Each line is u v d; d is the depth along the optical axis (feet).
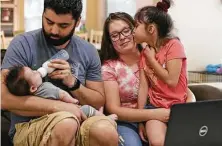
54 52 5.60
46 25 5.34
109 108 6.25
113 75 6.48
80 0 5.36
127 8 18.10
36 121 5.06
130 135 6.03
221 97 7.36
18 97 5.11
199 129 4.15
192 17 14.94
